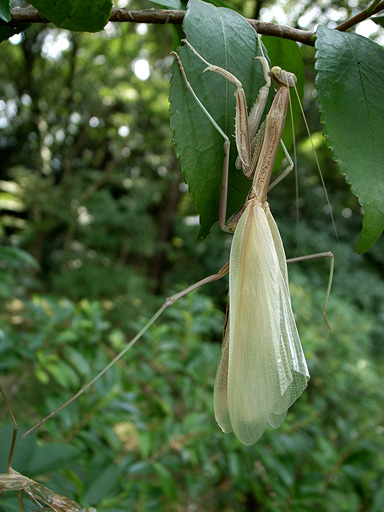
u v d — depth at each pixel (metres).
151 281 1.14
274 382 0.11
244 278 0.11
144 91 1.10
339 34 0.11
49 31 0.98
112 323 0.85
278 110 0.11
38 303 0.26
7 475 0.09
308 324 0.49
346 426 0.30
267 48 0.13
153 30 1.01
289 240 0.99
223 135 0.10
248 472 0.26
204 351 0.29
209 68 0.10
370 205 0.10
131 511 0.17
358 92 0.10
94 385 0.23
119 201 1.14
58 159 1.24
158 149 1.21
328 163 1.13
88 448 0.23
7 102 1.10
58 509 0.09
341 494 0.28
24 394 0.35
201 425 0.25
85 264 1.00
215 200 0.11
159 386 0.27
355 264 1.02
